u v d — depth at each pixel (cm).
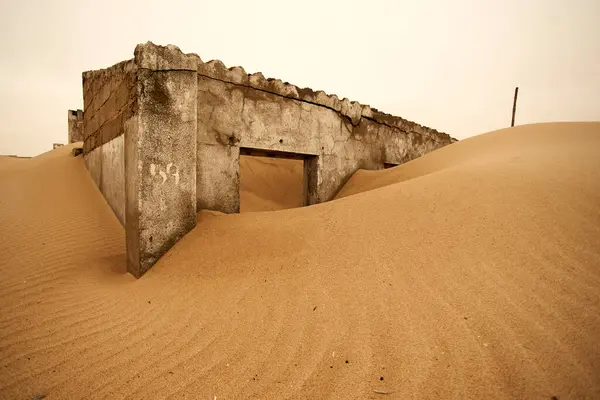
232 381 165
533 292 188
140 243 343
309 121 574
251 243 318
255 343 193
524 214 254
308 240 296
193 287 280
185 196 374
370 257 253
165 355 194
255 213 389
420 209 295
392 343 173
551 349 153
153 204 350
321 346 181
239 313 227
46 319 251
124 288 310
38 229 439
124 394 165
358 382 153
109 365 190
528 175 307
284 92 530
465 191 304
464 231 252
